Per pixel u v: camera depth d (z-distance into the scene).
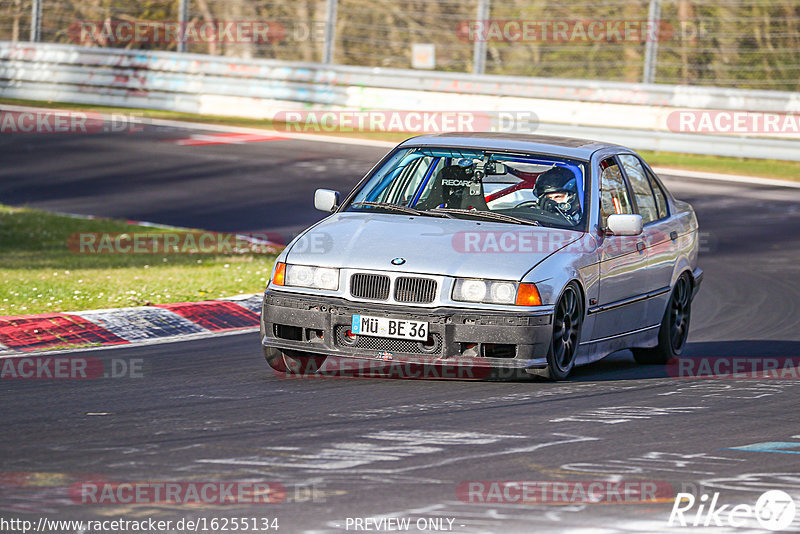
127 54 90.94
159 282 37.47
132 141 75.75
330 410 21.28
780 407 22.73
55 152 71.94
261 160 69.69
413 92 80.50
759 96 72.31
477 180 26.61
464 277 23.50
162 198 58.94
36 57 93.56
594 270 25.42
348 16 119.00
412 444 18.64
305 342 24.22
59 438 18.80
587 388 24.20
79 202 57.91
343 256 24.19
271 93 85.88
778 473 17.41
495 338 23.28
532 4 115.50
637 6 113.25
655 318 28.44
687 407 22.45
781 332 33.28
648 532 14.40
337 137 79.19
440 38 117.12
